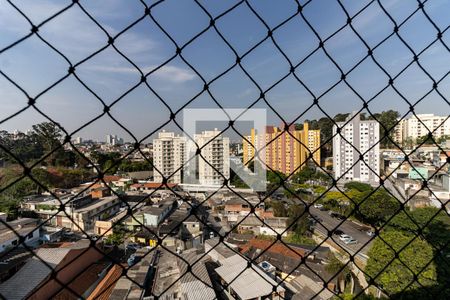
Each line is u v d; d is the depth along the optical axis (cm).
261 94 136
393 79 154
